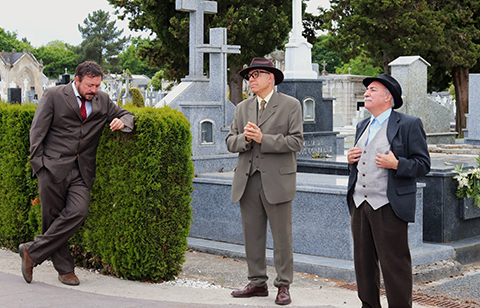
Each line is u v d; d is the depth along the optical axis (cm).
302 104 1110
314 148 1108
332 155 1059
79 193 509
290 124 476
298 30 1195
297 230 687
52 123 498
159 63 2862
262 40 2539
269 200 467
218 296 490
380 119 419
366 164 416
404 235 407
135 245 529
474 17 2639
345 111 3541
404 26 2442
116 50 9731
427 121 1517
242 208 491
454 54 2467
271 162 472
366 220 418
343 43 2586
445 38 2502
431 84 2869
